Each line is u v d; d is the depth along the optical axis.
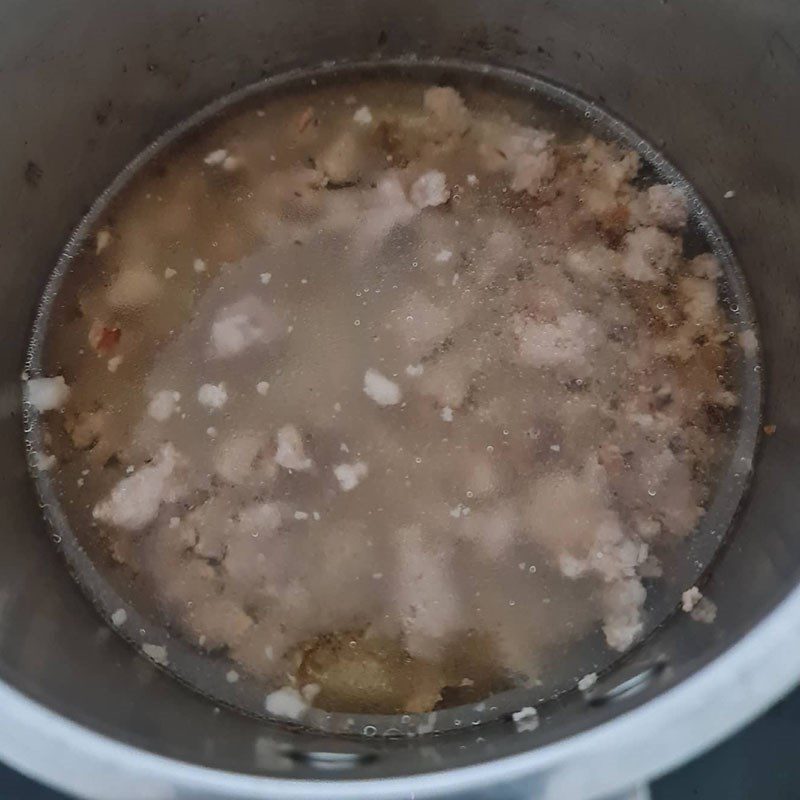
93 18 0.21
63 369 0.23
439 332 0.22
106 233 0.24
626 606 0.20
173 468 0.21
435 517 0.21
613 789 0.12
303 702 0.20
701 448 0.22
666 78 0.23
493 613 0.20
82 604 0.21
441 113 0.25
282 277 0.23
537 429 0.22
